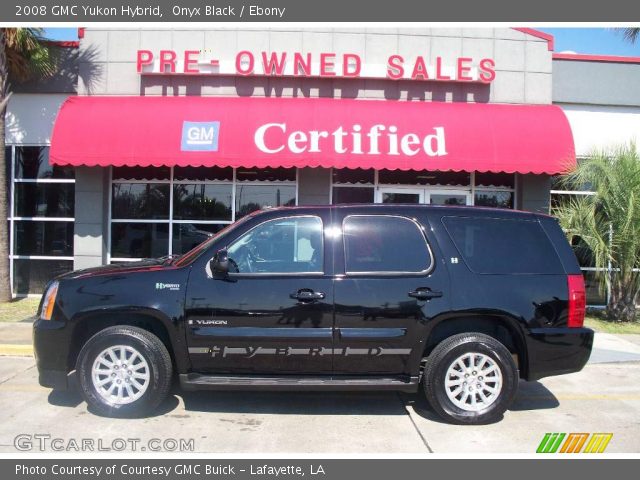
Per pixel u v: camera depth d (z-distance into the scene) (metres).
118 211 11.86
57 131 10.49
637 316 11.09
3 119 10.92
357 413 5.74
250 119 10.56
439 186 11.91
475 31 11.64
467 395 5.41
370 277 5.36
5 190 11.17
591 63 12.15
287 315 5.30
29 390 6.29
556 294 5.44
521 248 5.57
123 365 5.43
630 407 6.08
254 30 11.45
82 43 11.45
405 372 5.38
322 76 11.32
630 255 10.28
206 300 5.33
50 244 12.23
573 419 5.66
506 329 5.60
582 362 5.45
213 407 5.84
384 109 10.83
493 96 11.67
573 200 12.02
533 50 11.75
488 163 10.45
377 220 5.57
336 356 5.33
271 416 5.62
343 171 11.81
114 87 11.46
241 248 5.50
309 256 5.47
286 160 10.30
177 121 10.56
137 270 5.57
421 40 11.56
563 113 11.09
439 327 5.55
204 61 11.27
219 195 11.83
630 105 12.21
